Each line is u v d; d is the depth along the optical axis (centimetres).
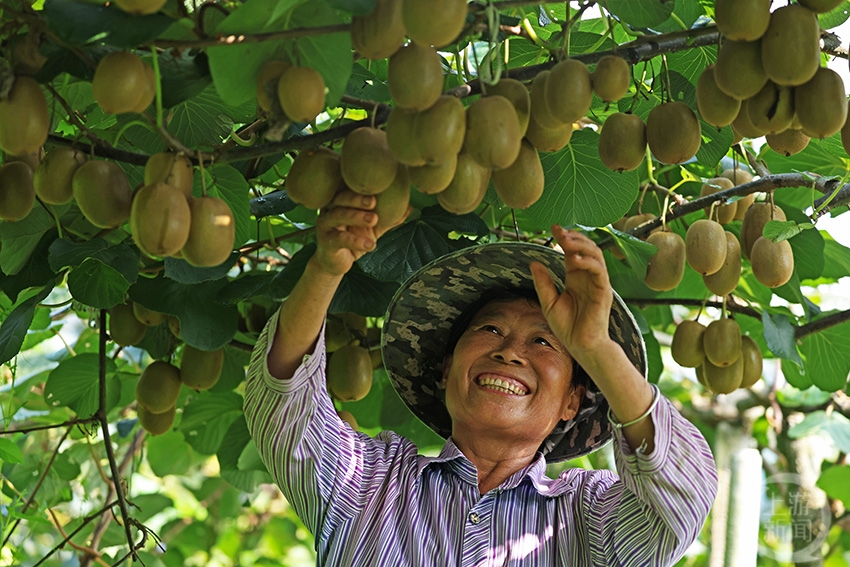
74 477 365
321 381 221
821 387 320
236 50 167
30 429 262
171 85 185
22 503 356
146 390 267
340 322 281
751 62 174
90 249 225
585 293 196
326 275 203
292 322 211
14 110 170
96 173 184
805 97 178
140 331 275
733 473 436
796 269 297
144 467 615
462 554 221
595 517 222
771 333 277
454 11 155
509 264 243
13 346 236
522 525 225
